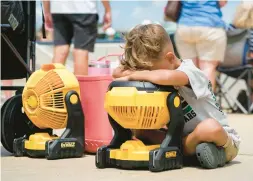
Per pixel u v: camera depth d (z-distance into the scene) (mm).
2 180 4449
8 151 6121
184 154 5082
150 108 4609
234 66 12203
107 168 4953
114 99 4688
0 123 6090
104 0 9336
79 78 6160
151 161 4688
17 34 6555
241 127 8891
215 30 9195
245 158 5582
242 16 11609
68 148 5664
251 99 12688
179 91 5008
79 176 4562
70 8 7859
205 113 5066
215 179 4367
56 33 8227
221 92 12852
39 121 5754
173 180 4328
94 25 7988
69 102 5672
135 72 4820
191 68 4918
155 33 4875
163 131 5094
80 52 7934
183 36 9336
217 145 4953
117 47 12469
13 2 6125
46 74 5711
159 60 4906
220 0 9172
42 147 5664
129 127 4766
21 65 6672
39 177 4551
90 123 6078
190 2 9148
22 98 5887
